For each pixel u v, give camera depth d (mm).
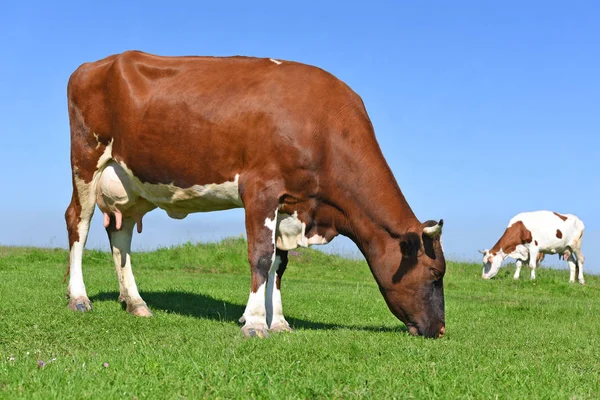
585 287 20734
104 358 5441
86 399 4199
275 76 7750
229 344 6184
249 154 7535
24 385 4516
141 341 6574
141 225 9266
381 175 7609
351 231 7785
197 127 7844
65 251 21469
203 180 7922
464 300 14008
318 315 10164
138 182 8531
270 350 5910
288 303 11281
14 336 6898
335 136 7539
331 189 7617
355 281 19609
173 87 8117
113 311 8984
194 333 7395
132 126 8312
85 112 8922
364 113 7875
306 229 7801
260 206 7402
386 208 7570
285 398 4312
